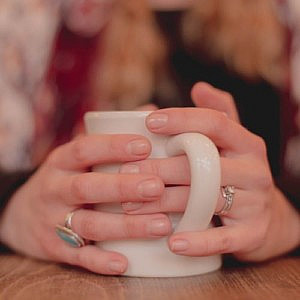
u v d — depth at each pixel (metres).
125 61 0.89
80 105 0.96
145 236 0.35
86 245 0.39
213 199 0.33
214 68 0.89
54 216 0.40
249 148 0.37
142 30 0.89
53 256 0.41
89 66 0.96
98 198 0.36
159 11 0.89
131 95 0.89
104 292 0.33
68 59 0.97
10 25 1.00
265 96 0.90
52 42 0.99
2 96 1.00
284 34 1.00
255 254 0.41
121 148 0.35
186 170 0.34
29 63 1.00
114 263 0.37
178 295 0.33
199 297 0.32
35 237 0.43
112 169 0.36
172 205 0.35
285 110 1.00
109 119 0.36
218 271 0.39
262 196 0.38
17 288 0.35
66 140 0.97
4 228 0.48
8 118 0.99
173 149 0.34
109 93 0.90
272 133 0.90
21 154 0.99
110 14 0.95
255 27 0.89
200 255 0.35
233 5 0.88
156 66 0.89
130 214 0.35
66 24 0.98
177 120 0.34
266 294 0.33
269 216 0.40
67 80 0.97
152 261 0.36
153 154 0.35
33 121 0.99
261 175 0.37
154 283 0.35
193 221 0.34
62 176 0.39
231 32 0.89
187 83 0.89
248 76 0.90
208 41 0.89
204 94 0.45
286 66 1.00
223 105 0.45
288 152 1.00
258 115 0.90
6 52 1.01
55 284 0.36
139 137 0.35
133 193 0.34
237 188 0.37
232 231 0.37
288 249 0.45
